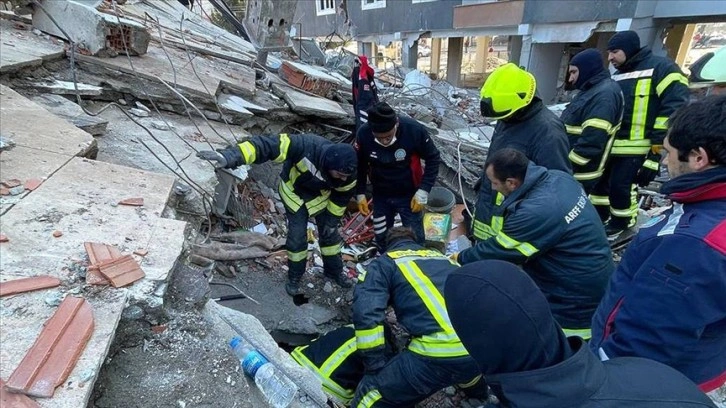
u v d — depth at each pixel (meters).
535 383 0.80
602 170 3.68
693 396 0.92
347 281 3.55
